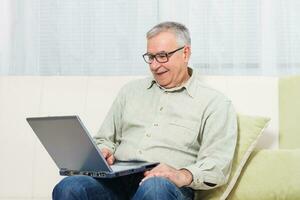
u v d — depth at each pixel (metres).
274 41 2.37
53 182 1.94
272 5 2.38
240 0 2.41
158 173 1.47
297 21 2.38
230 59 2.42
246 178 1.71
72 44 2.50
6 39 2.49
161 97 1.82
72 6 2.50
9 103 2.01
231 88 1.97
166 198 1.37
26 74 2.49
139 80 1.93
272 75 2.37
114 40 2.49
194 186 1.55
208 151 1.66
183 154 1.73
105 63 2.49
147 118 1.81
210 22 2.43
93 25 2.48
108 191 1.60
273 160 1.72
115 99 1.94
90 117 1.99
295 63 2.38
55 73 2.50
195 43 2.44
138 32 2.48
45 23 2.51
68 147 1.50
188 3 2.44
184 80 1.85
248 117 1.82
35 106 2.01
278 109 1.93
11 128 1.98
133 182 1.69
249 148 1.74
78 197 1.47
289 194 1.63
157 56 1.78
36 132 1.57
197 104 1.77
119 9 2.48
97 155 1.44
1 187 1.94
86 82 2.04
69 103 2.01
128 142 1.80
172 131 1.75
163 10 2.45
